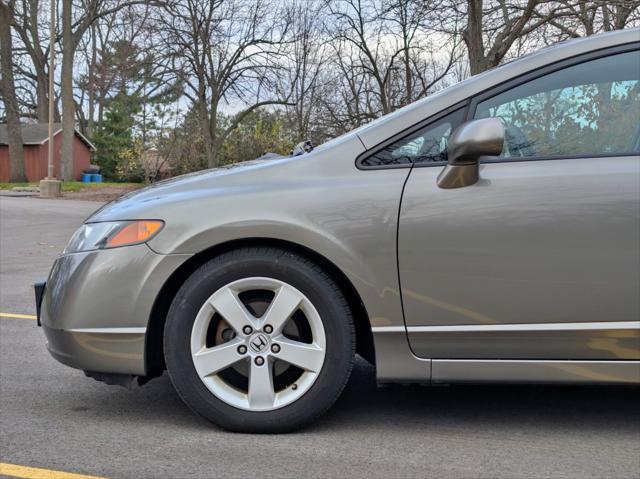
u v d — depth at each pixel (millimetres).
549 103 2887
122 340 2873
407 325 2807
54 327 2957
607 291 2707
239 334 2854
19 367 4062
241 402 2889
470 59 14867
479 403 3369
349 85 25703
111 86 48375
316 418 2883
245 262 2826
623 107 2842
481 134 2631
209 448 2785
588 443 2844
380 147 2930
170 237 2857
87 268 2906
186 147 29266
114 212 3002
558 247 2717
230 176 3012
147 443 2848
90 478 2518
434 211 2777
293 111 29312
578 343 2746
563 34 15633
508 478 2504
